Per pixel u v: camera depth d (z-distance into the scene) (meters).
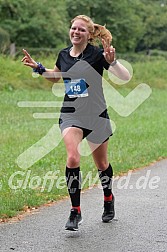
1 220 14.07
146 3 118.50
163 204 15.95
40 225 13.65
